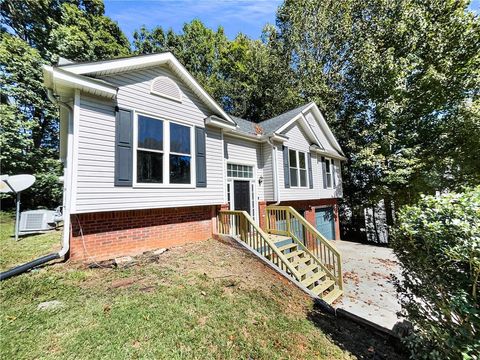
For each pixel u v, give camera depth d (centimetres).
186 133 673
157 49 2250
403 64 1313
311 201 1220
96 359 238
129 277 427
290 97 1698
